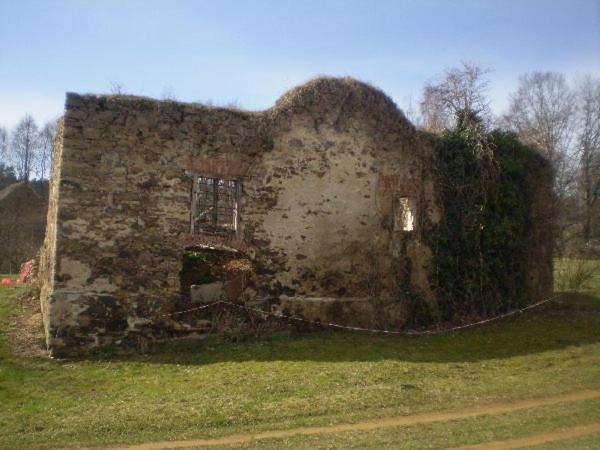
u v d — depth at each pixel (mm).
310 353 10633
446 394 8344
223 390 8523
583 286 17688
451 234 14312
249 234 12445
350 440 6629
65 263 10898
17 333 11336
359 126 13570
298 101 12984
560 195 23875
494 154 14758
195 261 12938
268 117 12805
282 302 12586
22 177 49344
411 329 13352
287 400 8086
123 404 8094
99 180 11266
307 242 12930
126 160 11484
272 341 11602
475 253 14352
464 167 14562
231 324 11961
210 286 12172
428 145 14406
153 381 9156
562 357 10555
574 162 31094
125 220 11391
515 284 14766
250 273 12406
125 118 11531
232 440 6781
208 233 12094
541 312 14805
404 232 13914
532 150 15516
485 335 12547
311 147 13102
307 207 12992
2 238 33500
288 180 12867
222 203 12781
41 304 12938
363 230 13469
